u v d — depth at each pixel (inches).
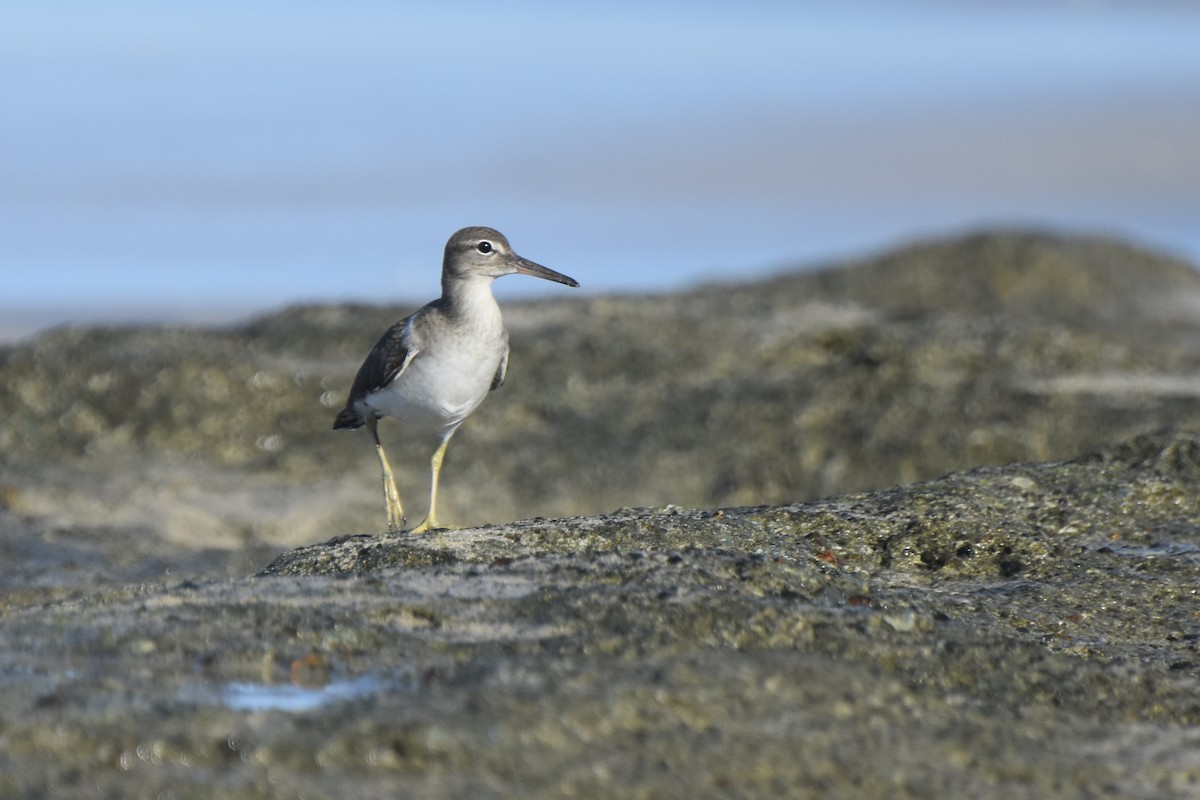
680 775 304.2
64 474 847.1
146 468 862.5
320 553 462.6
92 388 927.7
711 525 474.9
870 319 1087.0
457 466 872.3
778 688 344.2
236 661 348.5
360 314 1058.7
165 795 283.9
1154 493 538.0
